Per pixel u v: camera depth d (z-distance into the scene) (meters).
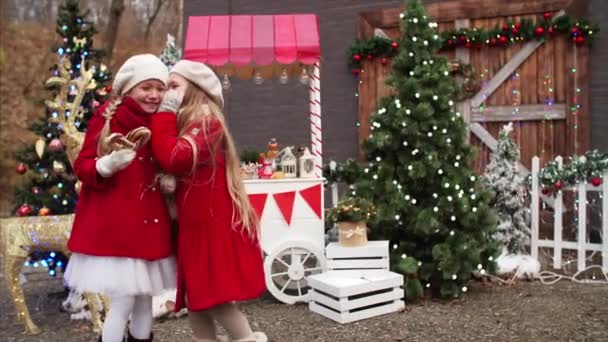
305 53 4.63
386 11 7.52
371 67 7.58
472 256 4.37
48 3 19.95
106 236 2.66
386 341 3.58
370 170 4.71
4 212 11.94
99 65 5.04
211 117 2.78
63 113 4.11
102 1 21.25
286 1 7.94
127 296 2.75
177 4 20.88
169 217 2.86
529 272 5.05
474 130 7.18
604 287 4.75
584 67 6.66
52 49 5.03
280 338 3.71
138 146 2.64
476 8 7.14
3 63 14.73
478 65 7.15
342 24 7.74
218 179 2.78
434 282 4.59
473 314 4.07
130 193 2.71
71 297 4.55
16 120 14.44
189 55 4.59
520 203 5.50
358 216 4.30
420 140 4.48
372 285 4.11
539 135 6.94
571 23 6.61
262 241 4.57
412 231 4.61
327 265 4.37
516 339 3.51
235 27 4.83
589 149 6.66
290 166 4.80
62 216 4.08
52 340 3.89
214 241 2.71
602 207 5.66
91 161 2.71
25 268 6.65
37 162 4.81
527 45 6.93
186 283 2.71
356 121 7.68
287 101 8.02
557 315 3.95
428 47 4.67
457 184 4.46
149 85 2.79
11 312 4.67
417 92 4.46
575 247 5.30
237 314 2.83
